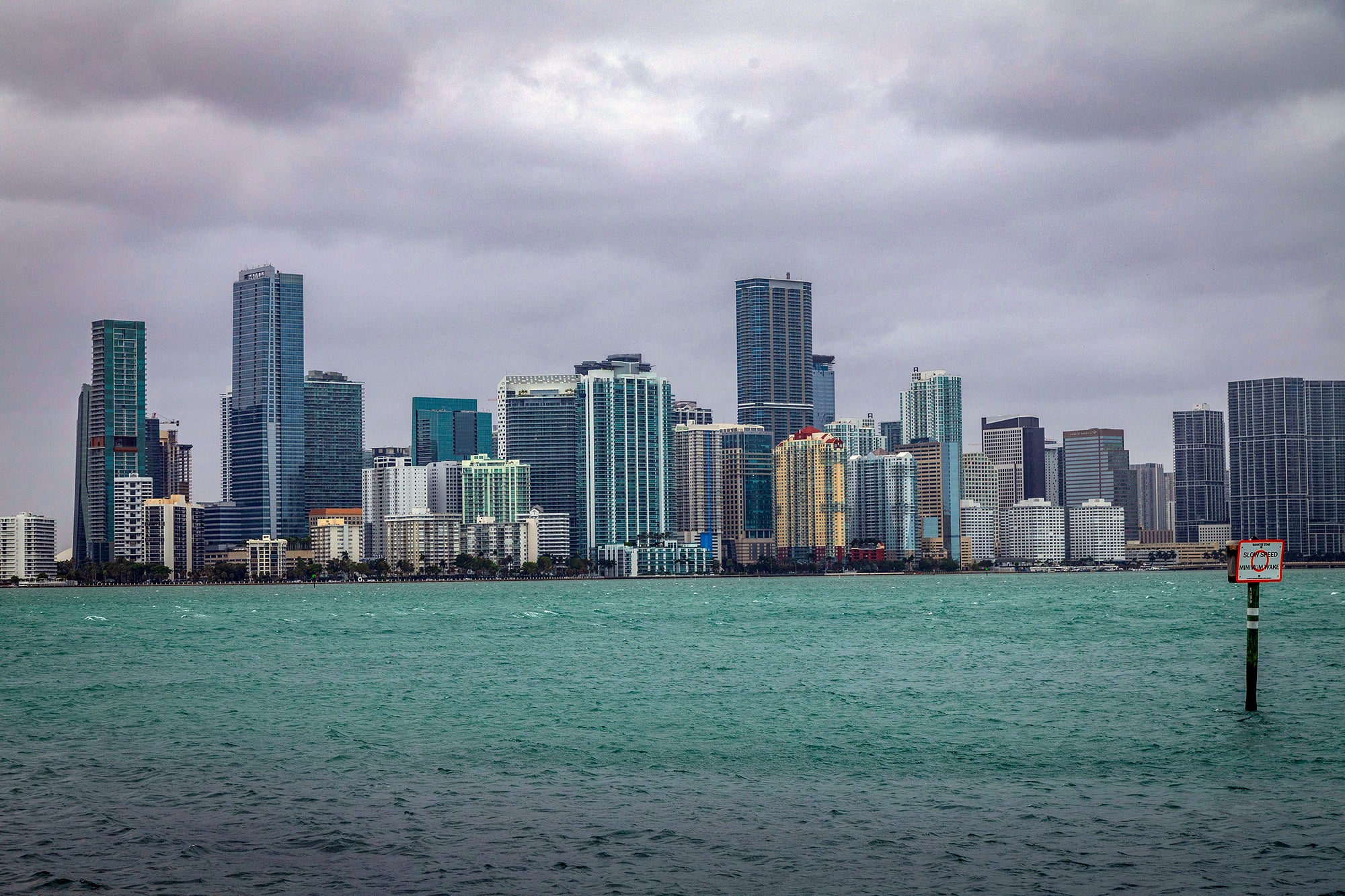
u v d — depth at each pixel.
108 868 48.91
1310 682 98.06
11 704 99.50
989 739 74.81
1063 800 57.56
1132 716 82.00
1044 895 44.00
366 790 62.41
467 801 59.59
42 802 60.41
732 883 46.06
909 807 57.03
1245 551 81.25
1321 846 48.88
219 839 53.00
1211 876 45.56
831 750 72.31
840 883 45.78
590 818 55.88
